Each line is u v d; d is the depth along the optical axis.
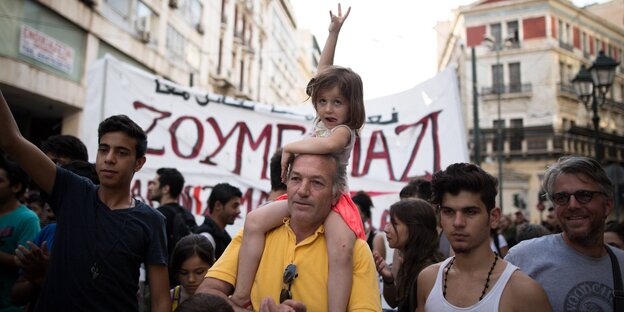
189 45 20.44
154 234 2.32
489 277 1.97
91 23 13.58
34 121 15.30
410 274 2.91
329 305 1.77
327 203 1.86
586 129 25.09
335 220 1.88
